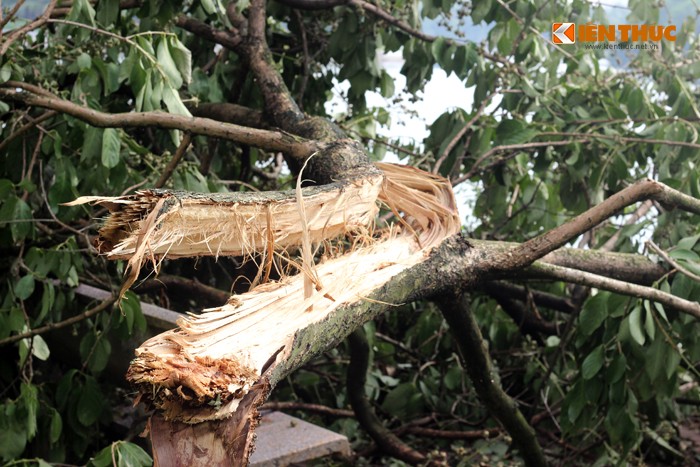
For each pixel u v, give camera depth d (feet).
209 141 8.91
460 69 8.82
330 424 10.20
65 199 7.02
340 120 10.21
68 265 6.97
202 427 3.26
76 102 7.08
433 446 9.82
